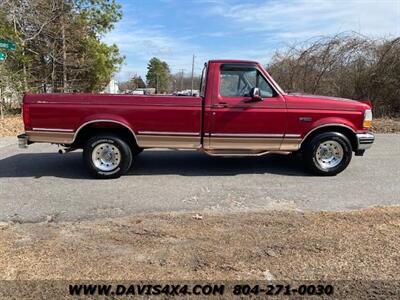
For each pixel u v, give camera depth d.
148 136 6.13
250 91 6.16
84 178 6.28
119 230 4.01
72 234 3.91
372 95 14.22
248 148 6.30
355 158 7.91
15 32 16.11
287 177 6.38
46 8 18.41
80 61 20.62
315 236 3.82
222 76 6.14
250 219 4.32
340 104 6.30
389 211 4.61
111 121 5.98
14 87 15.74
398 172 6.71
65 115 5.98
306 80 14.45
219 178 6.32
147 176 6.43
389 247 3.57
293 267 3.20
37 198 5.20
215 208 4.78
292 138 6.28
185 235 3.85
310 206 4.88
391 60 13.80
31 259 3.32
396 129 11.92
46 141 6.10
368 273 3.11
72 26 19.89
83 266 3.20
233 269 3.16
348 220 4.28
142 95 6.08
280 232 3.92
